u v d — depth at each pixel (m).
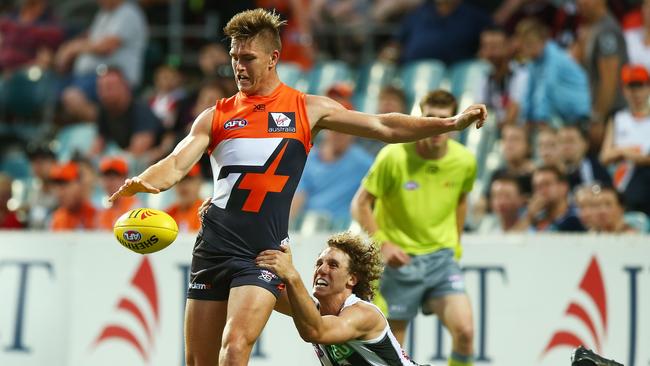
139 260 28.58
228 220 17.27
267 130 17.22
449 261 24.23
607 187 28.11
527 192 31.50
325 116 17.52
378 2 46.53
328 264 19.14
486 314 26.50
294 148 17.28
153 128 40.66
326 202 33.38
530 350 26.25
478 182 35.62
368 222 24.11
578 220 28.69
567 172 32.34
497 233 28.25
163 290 28.34
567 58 36.03
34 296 29.14
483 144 36.53
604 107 35.88
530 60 36.53
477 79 39.31
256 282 16.95
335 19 45.97
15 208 35.72
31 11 49.12
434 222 24.23
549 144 32.41
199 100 37.91
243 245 17.20
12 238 29.44
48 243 29.19
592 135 34.56
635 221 30.30
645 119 32.72
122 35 45.31
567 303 26.16
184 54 47.94
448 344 26.52
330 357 19.56
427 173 24.09
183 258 28.28
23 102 46.94
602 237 26.09
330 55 46.06
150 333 28.36
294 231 33.00
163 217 17.02
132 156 39.66
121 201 33.31
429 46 40.84
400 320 24.41
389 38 45.84
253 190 17.17
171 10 48.28
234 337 16.61
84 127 43.84
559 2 41.12
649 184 31.98
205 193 33.44
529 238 26.42
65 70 47.03
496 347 26.39
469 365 23.80
